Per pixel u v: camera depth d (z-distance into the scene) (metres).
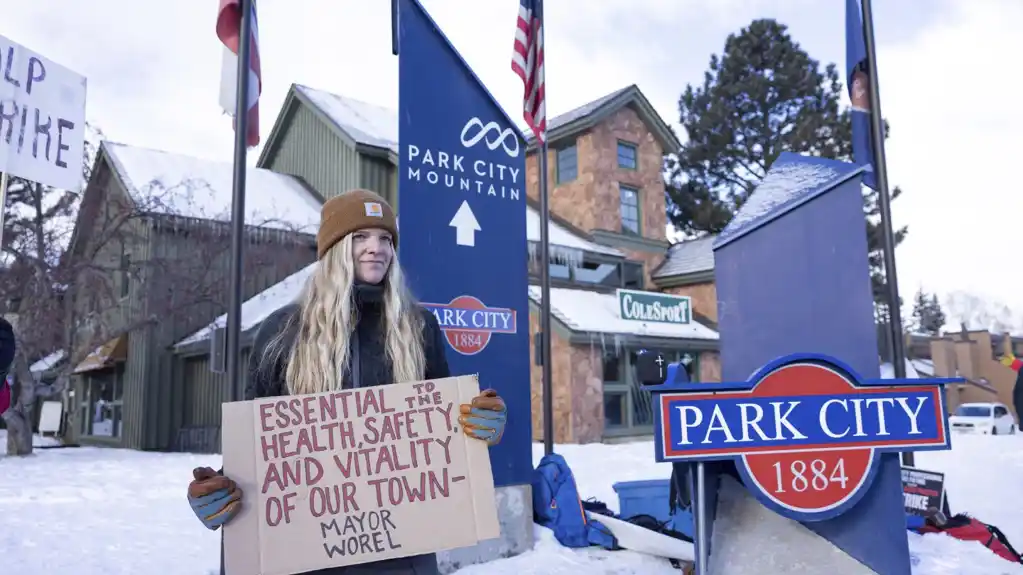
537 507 5.20
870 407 3.26
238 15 4.64
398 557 1.62
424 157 4.81
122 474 10.06
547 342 5.76
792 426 3.20
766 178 5.06
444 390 1.74
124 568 4.56
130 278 15.76
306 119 19.80
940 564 4.09
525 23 6.16
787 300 4.59
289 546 1.57
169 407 15.99
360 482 1.64
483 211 5.07
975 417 22.12
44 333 14.02
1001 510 6.48
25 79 3.86
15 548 5.11
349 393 1.69
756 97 33.38
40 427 20.73
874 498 3.33
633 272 19.81
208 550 5.08
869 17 6.22
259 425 1.64
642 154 20.48
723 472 3.52
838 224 4.52
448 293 4.77
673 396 3.15
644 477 8.63
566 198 19.59
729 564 3.19
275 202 17.58
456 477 1.68
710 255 19.97
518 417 4.97
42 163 3.90
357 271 1.80
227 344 4.23
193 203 16.02
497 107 5.29
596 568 4.40
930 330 71.62
